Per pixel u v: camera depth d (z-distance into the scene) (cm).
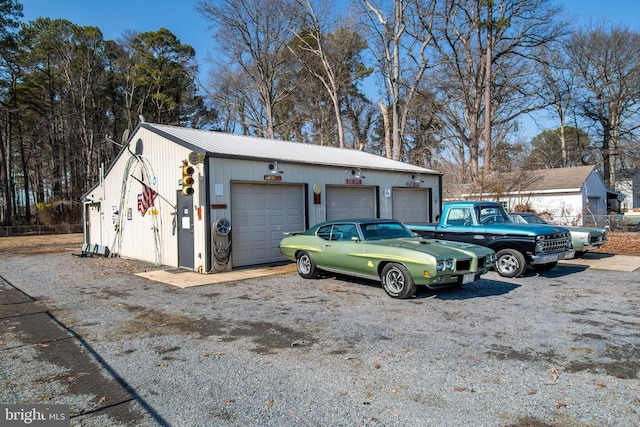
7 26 3147
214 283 890
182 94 4009
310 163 1229
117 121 4244
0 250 1888
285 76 3469
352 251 778
